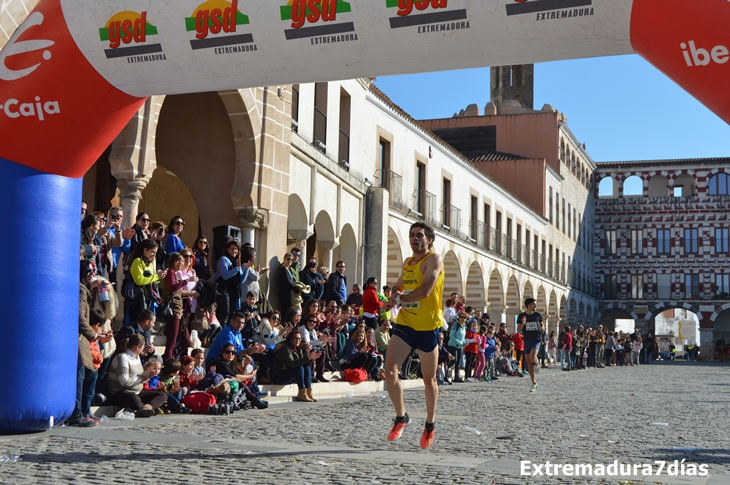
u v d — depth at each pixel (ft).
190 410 33.63
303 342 43.32
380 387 54.90
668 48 20.21
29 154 25.59
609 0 20.38
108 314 30.35
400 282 23.47
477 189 119.96
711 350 215.92
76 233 27.02
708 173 221.25
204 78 25.11
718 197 219.61
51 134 25.50
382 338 55.62
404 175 90.89
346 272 72.74
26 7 31.89
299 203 59.36
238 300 42.09
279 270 49.80
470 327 73.41
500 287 130.11
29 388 25.03
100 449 22.03
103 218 34.42
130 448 22.27
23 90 25.27
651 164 224.94
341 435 26.91
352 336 53.62
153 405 31.81
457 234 109.29
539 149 175.52
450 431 29.43
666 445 27.30
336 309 52.29
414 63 23.24
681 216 222.48
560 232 181.27
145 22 24.38
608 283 226.58
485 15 21.58
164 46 24.47
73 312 26.63
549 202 170.71
